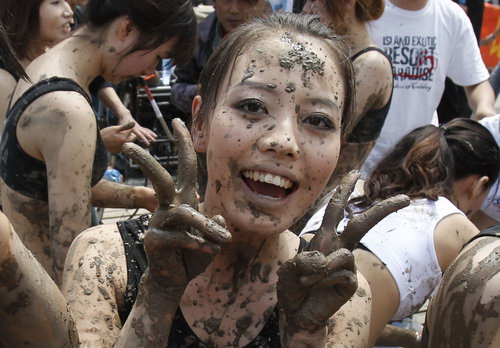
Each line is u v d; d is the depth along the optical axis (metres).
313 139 1.40
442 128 2.63
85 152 2.22
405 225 2.21
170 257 1.24
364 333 1.50
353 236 1.33
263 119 1.38
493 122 3.38
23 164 2.29
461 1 5.20
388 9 3.57
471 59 3.87
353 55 2.77
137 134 3.54
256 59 1.41
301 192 1.41
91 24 2.43
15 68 1.37
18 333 1.20
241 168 1.38
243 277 1.46
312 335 1.30
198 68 3.93
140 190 2.82
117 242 1.50
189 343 1.41
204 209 1.48
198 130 1.55
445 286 1.58
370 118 2.83
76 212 2.20
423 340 1.70
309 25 1.53
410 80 3.60
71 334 1.26
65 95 2.23
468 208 2.68
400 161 2.41
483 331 1.47
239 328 1.43
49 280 1.23
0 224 1.13
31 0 2.53
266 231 1.38
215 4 3.69
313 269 1.23
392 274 2.12
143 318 1.26
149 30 2.39
